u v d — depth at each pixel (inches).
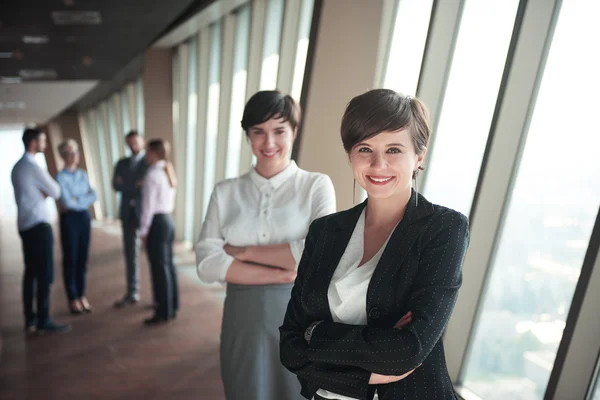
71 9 218.7
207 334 178.7
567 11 95.8
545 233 102.7
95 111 605.0
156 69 339.9
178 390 136.3
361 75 136.6
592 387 87.1
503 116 101.7
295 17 207.6
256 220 74.3
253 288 71.3
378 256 45.9
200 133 315.6
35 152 174.2
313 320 48.1
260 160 74.6
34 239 175.5
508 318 112.3
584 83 93.9
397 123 41.4
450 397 42.8
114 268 288.4
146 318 196.5
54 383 141.0
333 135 137.3
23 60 323.3
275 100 72.0
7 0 200.8
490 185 106.6
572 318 86.0
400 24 137.3
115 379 143.2
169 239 189.0
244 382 71.2
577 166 95.7
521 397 110.4
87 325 189.5
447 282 42.1
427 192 132.0
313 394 47.2
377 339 40.9
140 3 215.8
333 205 75.4
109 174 593.6
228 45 266.5
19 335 179.0
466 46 117.3
